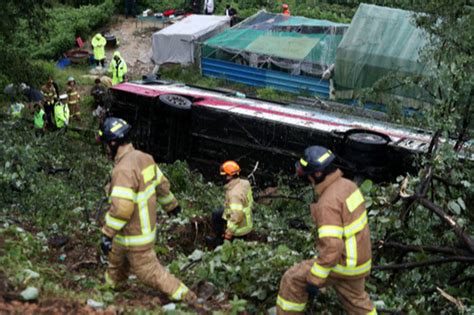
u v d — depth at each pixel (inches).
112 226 188.2
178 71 909.8
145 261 202.4
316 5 1159.0
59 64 952.3
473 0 334.0
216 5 1172.5
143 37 1072.2
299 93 834.8
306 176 181.6
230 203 305.9
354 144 445.1
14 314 175.8
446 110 320.2
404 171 445.1
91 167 484.1
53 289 197.3
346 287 189.5
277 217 400.5
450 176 320.8
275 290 226.7
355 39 776.9
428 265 262.2
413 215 290.7
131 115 559.2
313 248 289.6
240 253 247.1
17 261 218.7
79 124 716.7
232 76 884.0
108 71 936.9
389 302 242.8
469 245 258.8
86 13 1074.7
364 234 181.0
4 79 788.6
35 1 793.6
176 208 215.9
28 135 499.8
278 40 876.6
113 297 205.3
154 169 199.8
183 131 536.7
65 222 320.2
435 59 343.9
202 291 226.7
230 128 517.3
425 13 352.2
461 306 233.1
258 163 509.0
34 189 363.3
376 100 417.4
